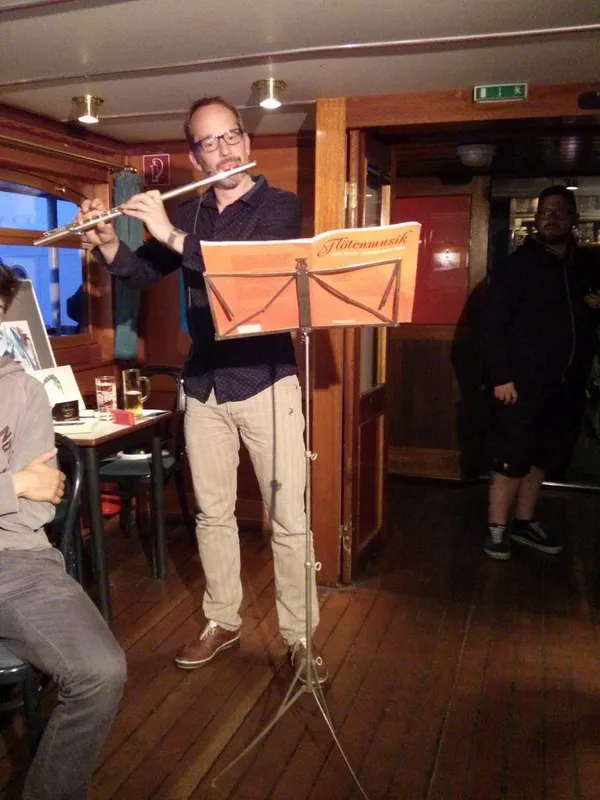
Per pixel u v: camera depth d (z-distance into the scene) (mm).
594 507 4047
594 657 2426
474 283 4402
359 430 2926
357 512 2975
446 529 3688
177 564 3203
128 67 2285
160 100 2695
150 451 3191
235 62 2238
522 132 2945
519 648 2482
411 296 1740
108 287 3547
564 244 3254
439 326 4484
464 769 1860
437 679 2285
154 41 2039
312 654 2254
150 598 2863
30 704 1693
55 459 1742
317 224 2760
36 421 1716
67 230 1964
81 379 3365
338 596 2887
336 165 2713
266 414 2146
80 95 2625
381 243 1648
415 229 1640
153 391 3705
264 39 2035
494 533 3301
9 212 2988
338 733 2006
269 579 3043
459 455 4555
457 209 4371
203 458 2266
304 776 1832
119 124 3092
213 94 2619
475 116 2574
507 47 2102
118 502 3613
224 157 2023
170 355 3672
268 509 2236
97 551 2514
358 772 1847
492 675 2311
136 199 1926
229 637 2422
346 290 1717
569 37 2016
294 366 2199
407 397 4598
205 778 1824
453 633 2586
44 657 1479
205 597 2426
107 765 1872
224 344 2137
